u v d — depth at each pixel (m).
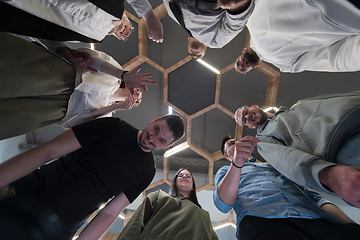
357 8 0.89
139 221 1.22
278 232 1.05
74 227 1.13
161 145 1.24
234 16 1.17
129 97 1.49
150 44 3.58
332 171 0.78
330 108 1.12
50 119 1.10
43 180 1.09
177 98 3.76
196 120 4.04
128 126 1.33
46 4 0.79
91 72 1.32
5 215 0.93
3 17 0.72
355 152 0.90
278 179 1.45
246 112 1.99
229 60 3.59
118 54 3.38
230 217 3.94
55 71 0.98
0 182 0.90
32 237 0.97
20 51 0.81
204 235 1.21
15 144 4.11
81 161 1.17
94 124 1.22
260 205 1.22
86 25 0.99
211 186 3.94
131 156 1.25
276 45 1.56
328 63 1.56
